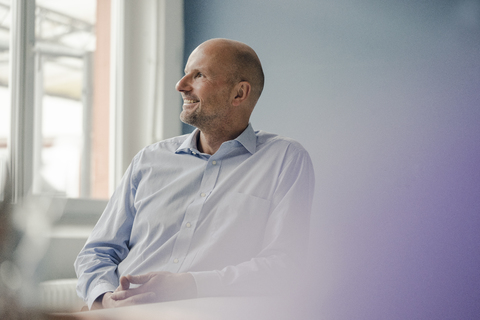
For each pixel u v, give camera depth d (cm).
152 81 263
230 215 134
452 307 176
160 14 265
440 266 180
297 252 125
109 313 83
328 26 220
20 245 39
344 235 202
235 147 146
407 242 188
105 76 261
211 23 264
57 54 231
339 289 200
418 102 193
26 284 39
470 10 186
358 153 204
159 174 149
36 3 222
